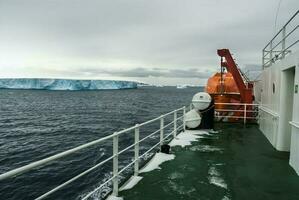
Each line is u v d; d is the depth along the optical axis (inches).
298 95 241.9
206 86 605.9
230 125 493.7
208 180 224.8
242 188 210.5
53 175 574.2
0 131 1254.9
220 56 526.0
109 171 570.3
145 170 246.1
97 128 1327.5
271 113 350.3
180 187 209.3
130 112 2160.4
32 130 1280.8
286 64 287.1
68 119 1727.4
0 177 91.2
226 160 281.9
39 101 3641.7
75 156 698.8
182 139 377.4
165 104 3095.5
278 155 301.9
